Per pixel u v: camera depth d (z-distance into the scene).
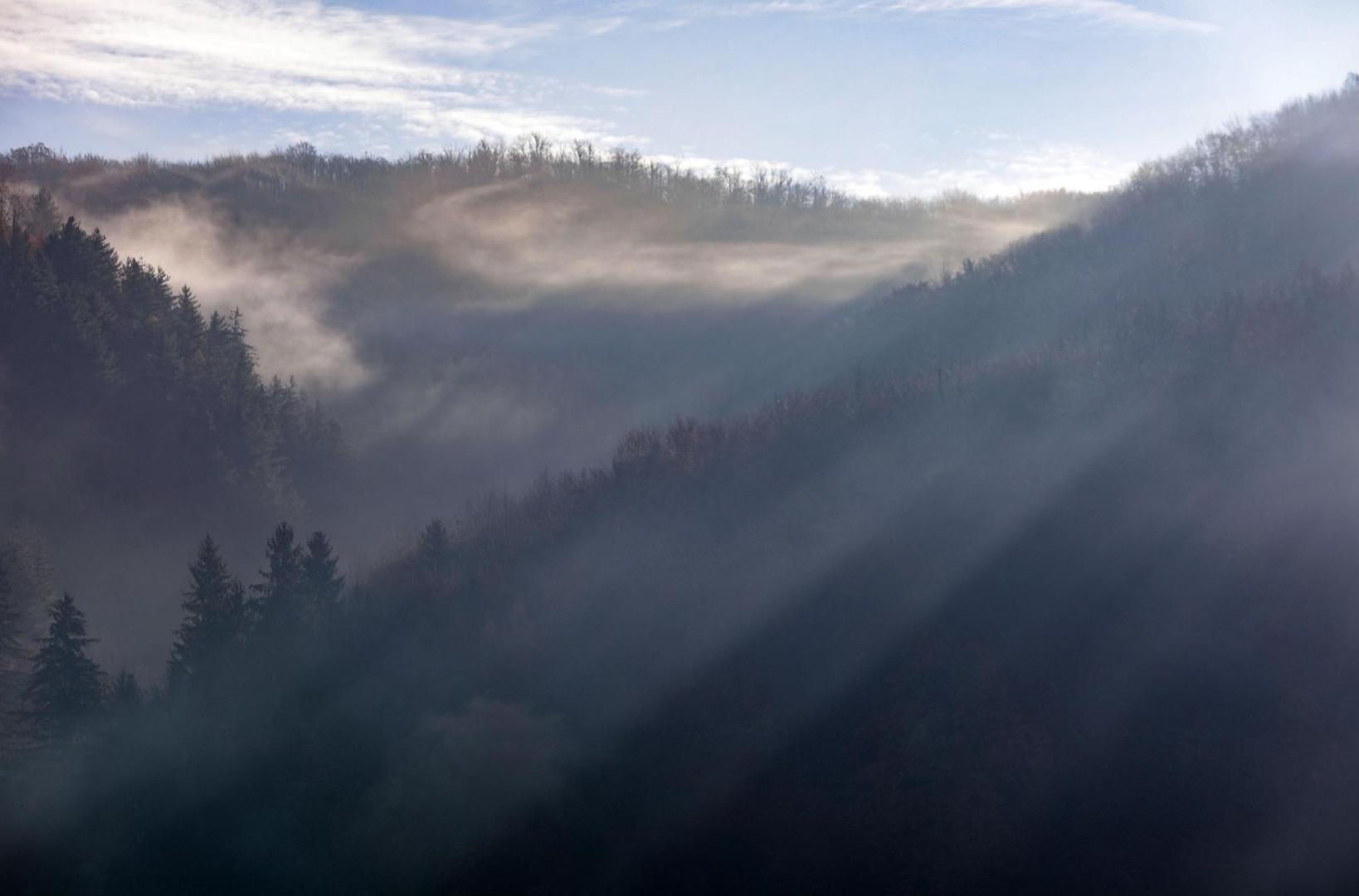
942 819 26.05
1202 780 24.31
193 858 34.00
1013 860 24.47
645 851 28.50
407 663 38.72
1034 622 29.92
